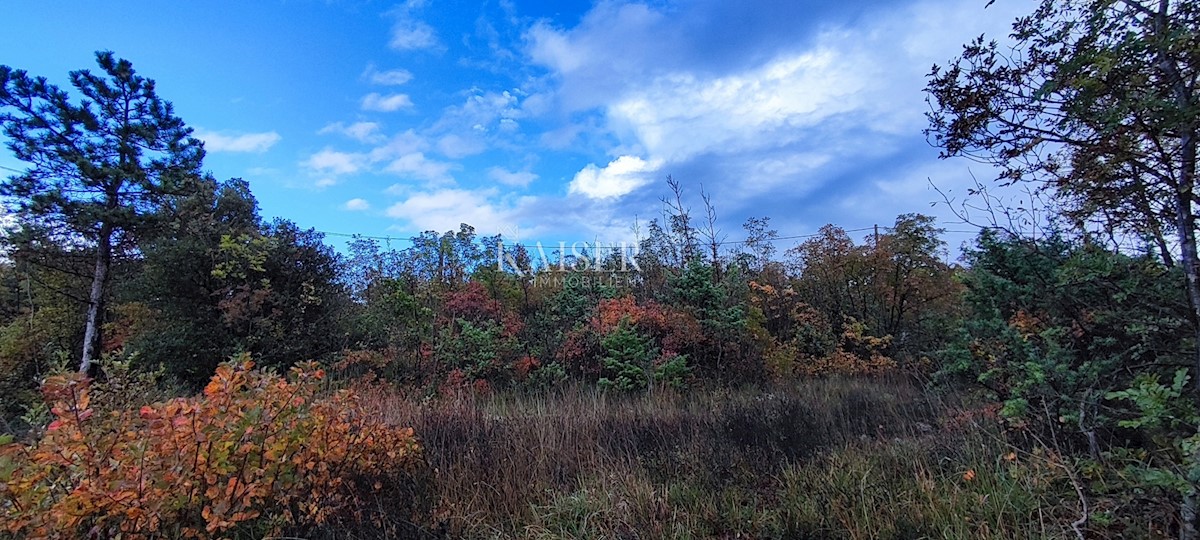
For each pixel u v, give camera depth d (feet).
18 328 46.24
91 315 49.26
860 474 14.30
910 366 30.04
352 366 35.14
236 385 10.75
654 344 32.09
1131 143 8.99
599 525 12.72
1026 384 12.55
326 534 11.50
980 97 9.93
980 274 15.40
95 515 9.02
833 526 12.01
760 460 16.06
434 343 33.30
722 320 33.76
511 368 31.53
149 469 9.31
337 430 12.92
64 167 49.01
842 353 37.40
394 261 51.42
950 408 17.99
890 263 41.32
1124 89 8.61
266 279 37.96
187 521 10.02
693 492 14.07
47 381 9.53
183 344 35.58
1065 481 11.82
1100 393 11.66
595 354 31.99
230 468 10.00
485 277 43.60
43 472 9.02
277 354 36.45
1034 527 10.69
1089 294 13.07
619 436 18.20
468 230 53.52
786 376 33.09
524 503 13.83
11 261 51.13
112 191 50.90
